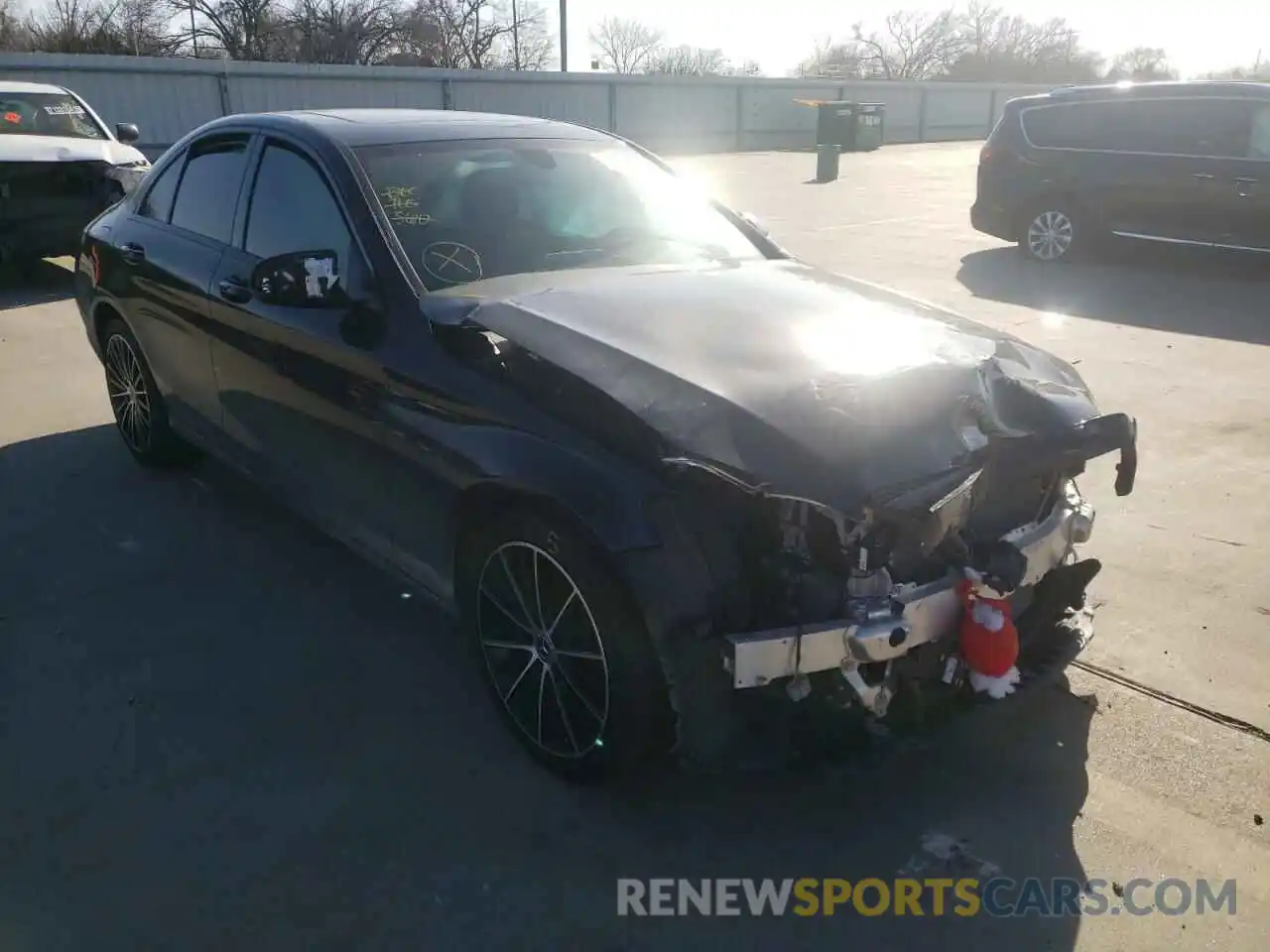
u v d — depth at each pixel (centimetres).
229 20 4006
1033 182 1077
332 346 328
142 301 449
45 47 3809
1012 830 271
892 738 258
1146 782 287
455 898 249
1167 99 986
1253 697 323
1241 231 955
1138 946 237
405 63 4262
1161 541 428
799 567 241
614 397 256
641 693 251
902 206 1592
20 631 361
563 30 3256
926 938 240
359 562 416
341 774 290
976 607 255
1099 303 872
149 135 2348
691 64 5900
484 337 291
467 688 332
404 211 338
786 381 258
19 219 880
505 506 277
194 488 486
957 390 264
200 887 251
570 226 364
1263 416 579
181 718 314
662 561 239
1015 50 6844
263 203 387
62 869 255
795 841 269
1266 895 249
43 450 532
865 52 6912
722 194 1761
